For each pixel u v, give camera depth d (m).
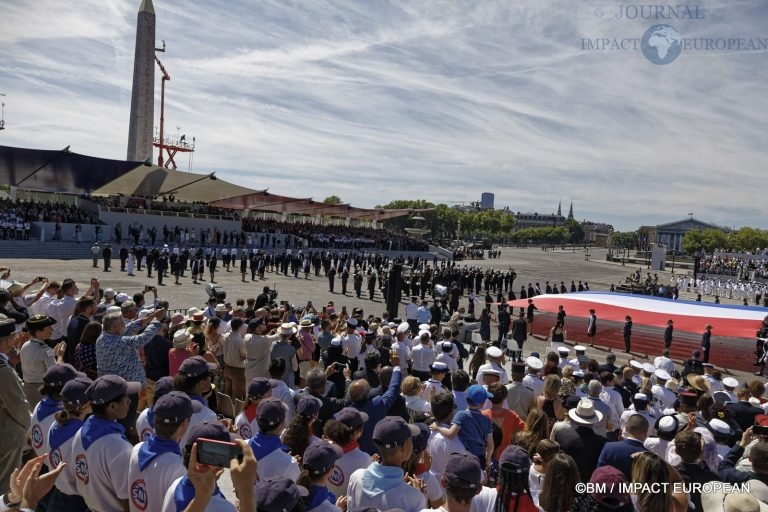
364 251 67.88
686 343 26.66
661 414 8.77
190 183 55.59
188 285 32.31
